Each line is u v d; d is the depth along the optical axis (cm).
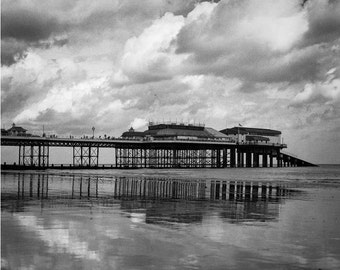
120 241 1864
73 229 2136
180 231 2136
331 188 6212
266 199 4159
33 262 1516
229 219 2608
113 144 17425
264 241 1914
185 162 19950
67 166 15925
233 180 8625
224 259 1595
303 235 2064
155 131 18538
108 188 5425
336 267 1524
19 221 2380
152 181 7475
